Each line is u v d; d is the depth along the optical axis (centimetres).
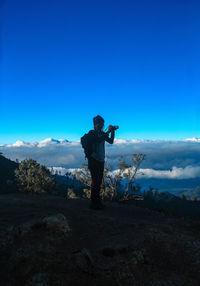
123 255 252
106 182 3262
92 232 319
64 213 426
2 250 240
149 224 371
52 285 188
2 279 198
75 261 222
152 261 246
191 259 254
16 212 409
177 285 206
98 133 504
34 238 265
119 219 402
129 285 203
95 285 198
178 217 494
